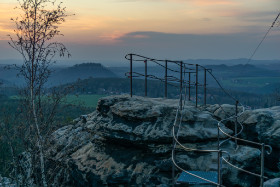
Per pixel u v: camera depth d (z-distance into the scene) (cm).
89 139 1227
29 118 991
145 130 1031
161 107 1095
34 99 1007
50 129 1023
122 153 1074
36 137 988
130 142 1056
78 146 1216
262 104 14412
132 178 969
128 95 1256
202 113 1131
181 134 991
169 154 997
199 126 1045
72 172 1077
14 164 998
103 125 1127
